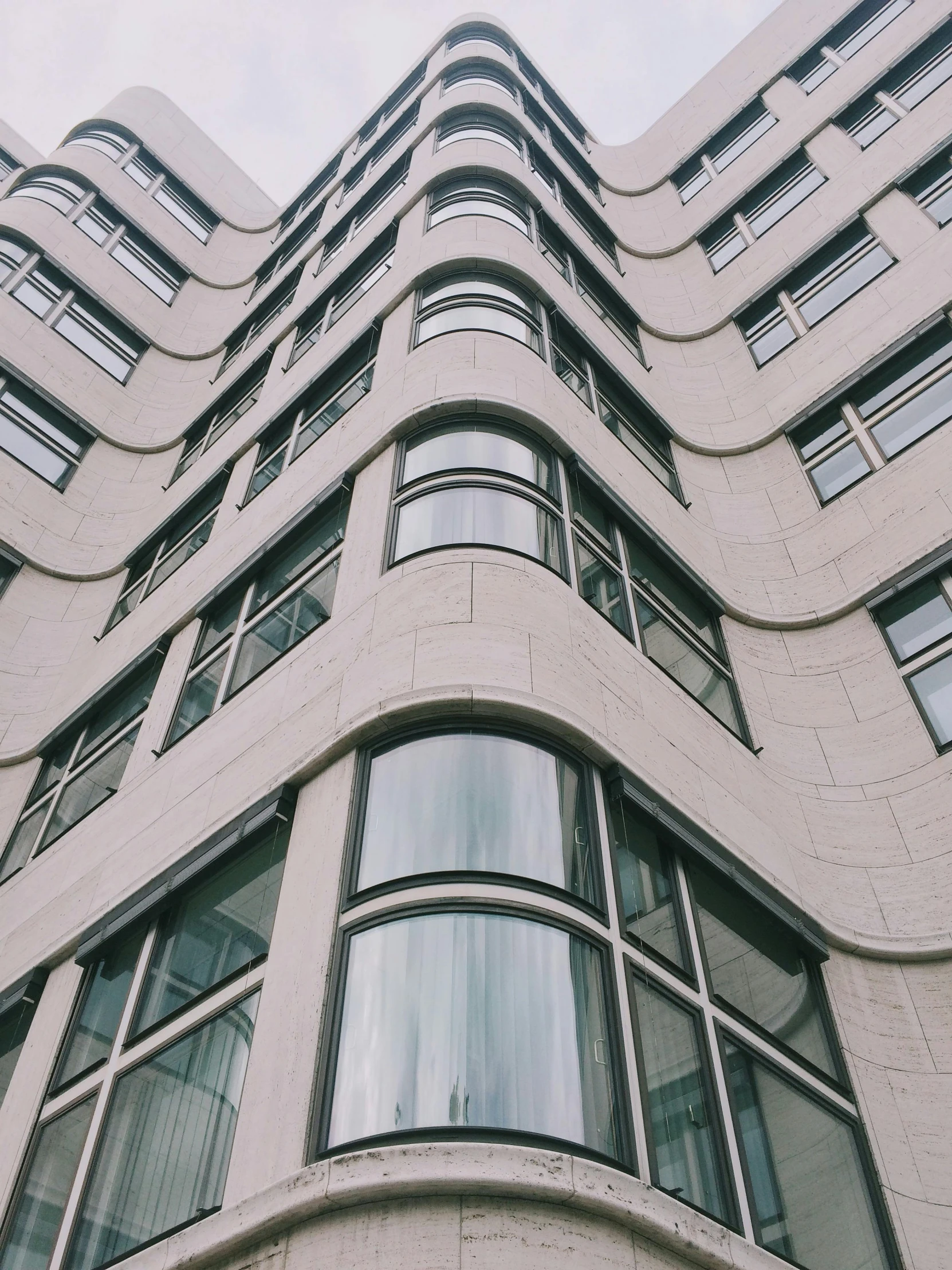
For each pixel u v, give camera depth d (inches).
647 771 400.5
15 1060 419.2
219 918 376.5
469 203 761.0
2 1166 367.2
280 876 359.6
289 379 789.2
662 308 965.8
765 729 544.4
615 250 1038.4
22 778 656.4
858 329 762.8
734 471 745.0
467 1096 271.1
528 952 304.8
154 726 549.6
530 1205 248.5
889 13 1055.6
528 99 1123.3
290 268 1081.4
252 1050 309.1
